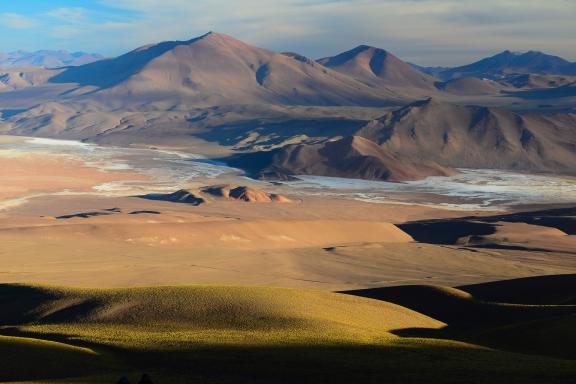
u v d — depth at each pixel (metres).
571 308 101.12
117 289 101.19
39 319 90.81
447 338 85.81
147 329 80.31
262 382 55.31
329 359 61.84
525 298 119.44
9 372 60.22
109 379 55.34
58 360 63.56
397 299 115.56
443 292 114.69
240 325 81.25
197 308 88.25
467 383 52.44
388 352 65.50
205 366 60.75
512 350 77.81
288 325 80.56
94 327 82.31
